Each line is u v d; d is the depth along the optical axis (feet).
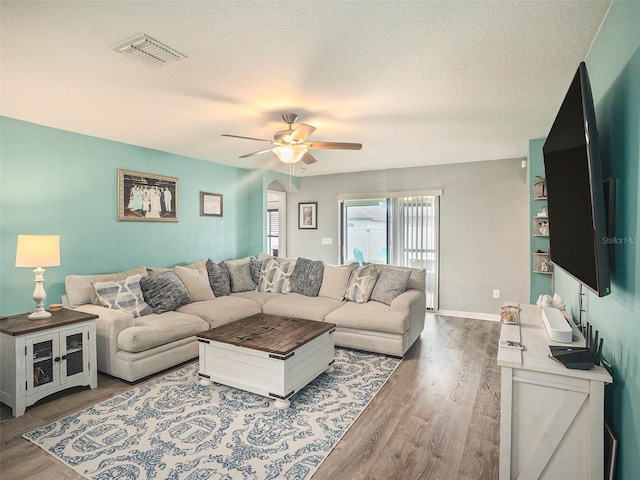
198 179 16.96
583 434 4.98
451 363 11.66
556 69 7.36
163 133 12.33
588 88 4.28
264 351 8.73
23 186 10.78
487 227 17.35
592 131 4.21
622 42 4.68
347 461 6.66
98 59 6.90
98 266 12.79
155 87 8.28
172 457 6.75
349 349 13.10
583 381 4.91
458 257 18.02
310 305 13.91
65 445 7.11
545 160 7.75
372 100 9.12
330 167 19.27
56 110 9.84
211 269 15.58
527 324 7.38
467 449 7.02
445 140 13.25
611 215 4.93
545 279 13.26
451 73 7.56
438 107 9.66
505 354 5.59
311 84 8.12
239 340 9.34
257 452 6.91
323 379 10.39
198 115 10.36
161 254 15.17
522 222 16.63
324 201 21.90
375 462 6.63
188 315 11.95
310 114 10.23
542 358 5.40
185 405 8.77
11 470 6.36
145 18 5.54
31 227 10.97
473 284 17.71
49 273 11.43
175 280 13.33
